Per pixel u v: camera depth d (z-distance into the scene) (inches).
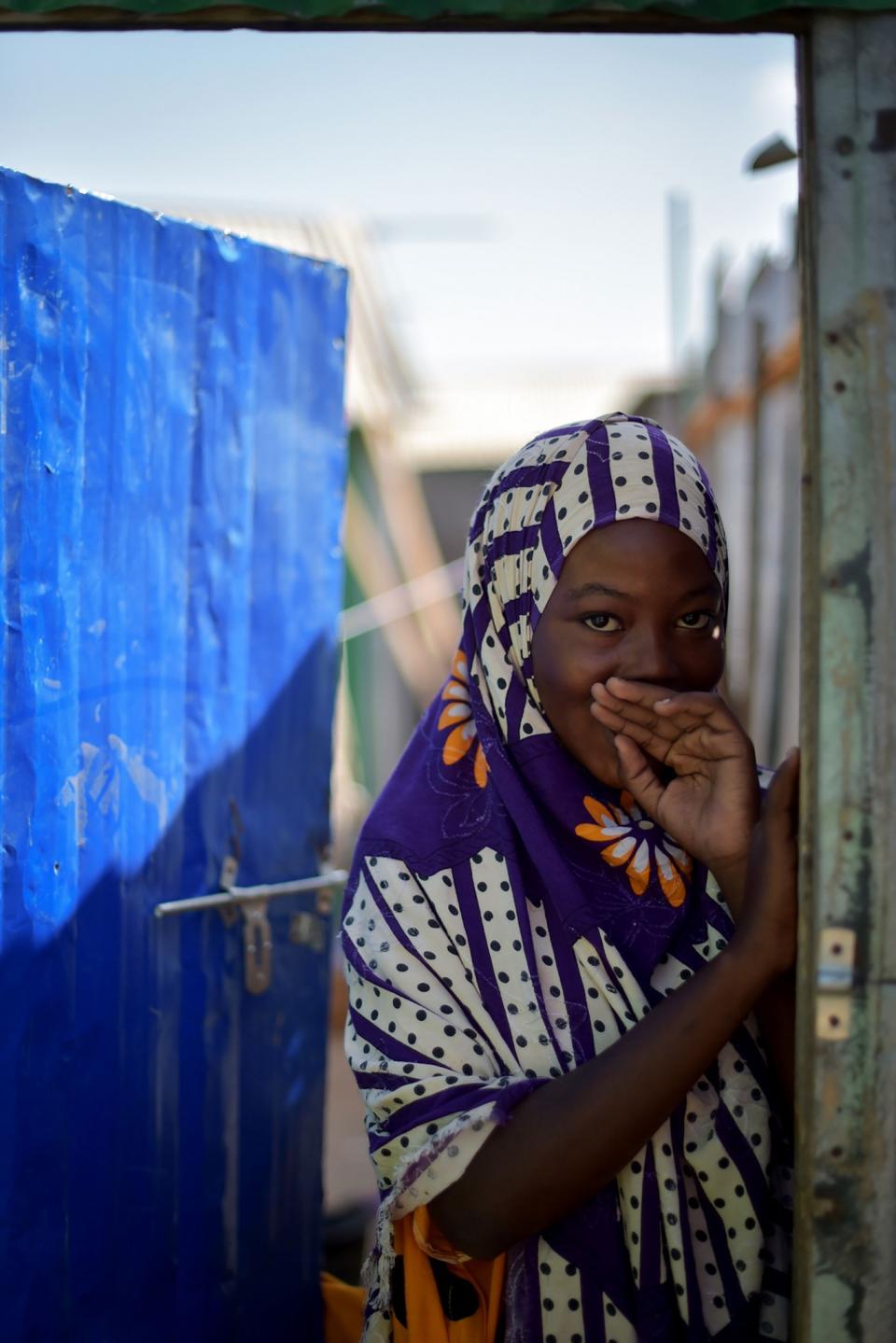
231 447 90.0
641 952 59.6
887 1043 48.8
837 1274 49.3
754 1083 58.9
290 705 96.3
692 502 61.3
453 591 367.6
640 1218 56.1
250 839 93.0
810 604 49.1
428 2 47.6
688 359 309.1
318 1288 98.7
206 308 87.3
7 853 73.4
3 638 72.7
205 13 47.7
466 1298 59.1
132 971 83.1
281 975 95.6
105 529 80.0
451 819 61.8
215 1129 89.8
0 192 72.2
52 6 47.4
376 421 359.9
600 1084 52.2
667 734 58.1
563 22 48.3
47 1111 76.7
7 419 72.6
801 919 50.2
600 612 60.0
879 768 48.4
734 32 48.9
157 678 84.8
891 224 48.0
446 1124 53.7
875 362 48.0
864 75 47.9
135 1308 83.5
